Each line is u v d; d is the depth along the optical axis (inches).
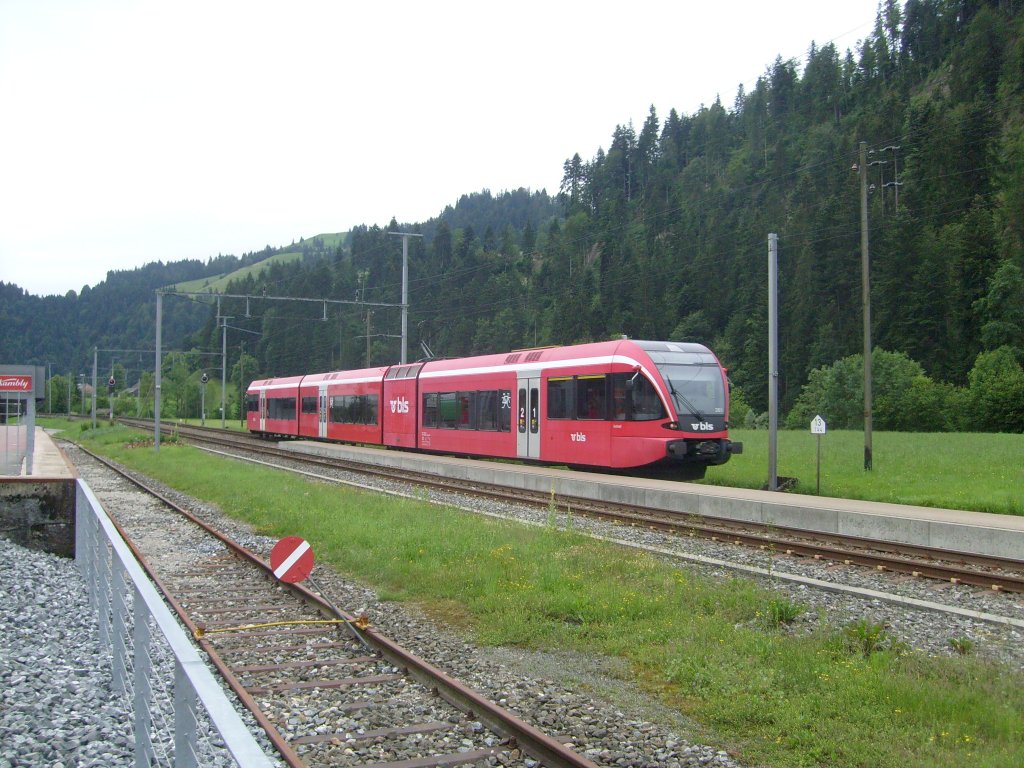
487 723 259.9
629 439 892.0
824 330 3442.4
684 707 273.0
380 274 5221.5
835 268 3673.7
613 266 4377.5
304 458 1402.6
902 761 222.7
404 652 319.6
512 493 911.7
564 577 437.1
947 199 3833.7
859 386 2815.0
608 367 921.5
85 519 488.4
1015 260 3348.9
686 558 510.9
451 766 232.4
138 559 542.0
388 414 1421.0
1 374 1031.0
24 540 673.6
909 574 484.7
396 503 743.7
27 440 1086.4
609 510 746.2
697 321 3892.7
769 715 256.8
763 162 5831.7
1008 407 2583.7
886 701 263.1
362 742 247.0
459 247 5738.2
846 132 5039.4
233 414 4375.0
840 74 6481.3
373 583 469.7
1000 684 278.4
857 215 3703.3
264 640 359.9
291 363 4370.1
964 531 551.5
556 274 4980.3
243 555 547.5
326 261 5605.3
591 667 317.1
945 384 2898.6
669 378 884.0
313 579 479.2
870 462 1082.7
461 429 1186.0
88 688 289.7
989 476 1017.5
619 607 380.8
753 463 1218.0
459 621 386.9
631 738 248.8
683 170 6550.2
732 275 4047.7
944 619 386.0
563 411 982.4
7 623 395.5
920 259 3403.1
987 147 3873.0
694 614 380.8
